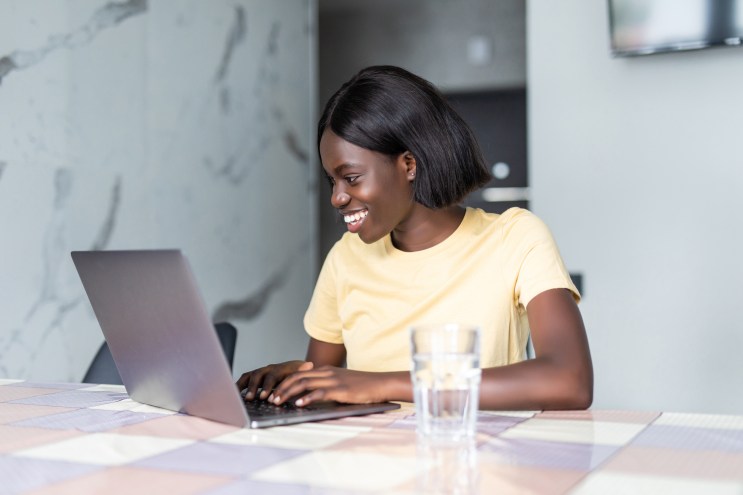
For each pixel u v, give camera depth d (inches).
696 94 109.7
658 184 111.5
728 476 28.6
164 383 42.1
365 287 58.4
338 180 52.6
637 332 112.3
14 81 90.4
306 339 153.8
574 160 115.3
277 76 144.3
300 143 152.0
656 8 107.5
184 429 38.0
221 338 69.2
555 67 116.0
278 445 34.1
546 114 116.6
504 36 183.2
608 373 113.4
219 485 28.0
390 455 32.1
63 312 96.7
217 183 126.7
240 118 132.9
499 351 55.0
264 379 47.4
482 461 30.9
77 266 45.4
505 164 185.8
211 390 38.4
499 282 55.0
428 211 56.6
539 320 50.6
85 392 50.8
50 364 94.9
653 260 111.9
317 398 41.5
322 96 192.5
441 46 186.5
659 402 111.3
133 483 28.5
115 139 105.1
